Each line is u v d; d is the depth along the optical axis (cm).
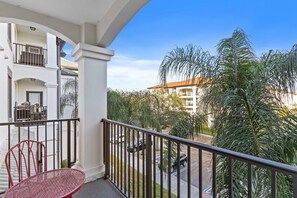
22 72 872
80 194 262
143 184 222
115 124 285
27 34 1043
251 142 281
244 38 318
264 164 102
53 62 946
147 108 566
